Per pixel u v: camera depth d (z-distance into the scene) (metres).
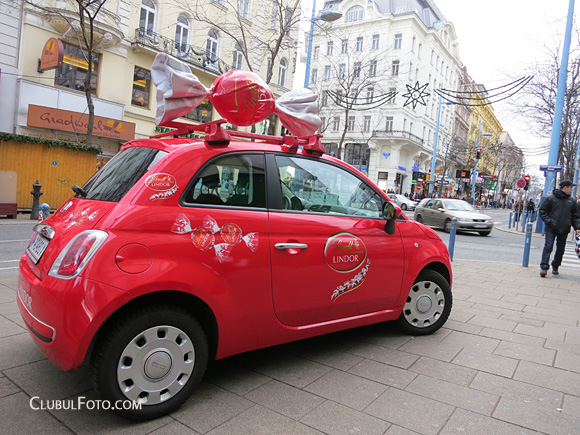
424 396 2.80
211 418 2.44
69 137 17.91
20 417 2.35
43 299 2.27
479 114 66.50
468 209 18.12
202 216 2.55
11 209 11.82
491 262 9.25
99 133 18.17
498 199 84.56
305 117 3.35
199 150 2.70
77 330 2.14
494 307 5.19
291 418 2.46
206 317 2.64
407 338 3.94
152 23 20.20
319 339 3.85
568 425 2.52
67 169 14.17
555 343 3.94
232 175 2.79
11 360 3.03
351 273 3.28
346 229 3.27
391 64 33.75
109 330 2.26
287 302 2.91
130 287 2.22
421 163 51.91
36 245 2.74
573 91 18.38
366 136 43.97
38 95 16.52
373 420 2.48
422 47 35.97
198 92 2.88
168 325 2.40
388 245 3.58
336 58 32.59
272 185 2.96
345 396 2.76
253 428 2.35
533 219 29.27
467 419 2.53
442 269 4.17
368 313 3.53
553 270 7.83
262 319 2.80
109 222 2.31
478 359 3.49
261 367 3.19
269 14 24.11
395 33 33.81
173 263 2.39
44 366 2.96
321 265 3.07
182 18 21.20
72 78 17.64
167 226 2.41
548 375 3.22
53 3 16.61
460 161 56.56
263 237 2.78
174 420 2.40
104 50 18.41
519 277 7.43
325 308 3.15
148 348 2.35
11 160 13.09
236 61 23.39
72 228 2.45
